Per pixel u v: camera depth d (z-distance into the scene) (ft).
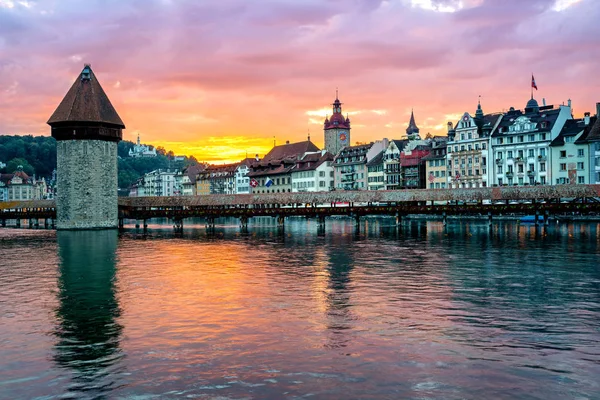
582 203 240.32
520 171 371.76
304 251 177.27
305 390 57.52
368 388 57.82
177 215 312.29
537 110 380.37
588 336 74.28
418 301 96.53
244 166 636.07
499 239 207.21
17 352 70.64
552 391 56.70
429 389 57.41
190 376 61.57
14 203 387.75
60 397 56.80
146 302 98.73
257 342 73.26
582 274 123.13
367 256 160.15
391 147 459.73
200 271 135.13
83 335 77.92
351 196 295.07
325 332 77.36
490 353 67.72
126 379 61.05
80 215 304.91
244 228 307.78
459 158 410.93
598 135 325.42
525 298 98.32
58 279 125.70
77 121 301.22
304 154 554.05
